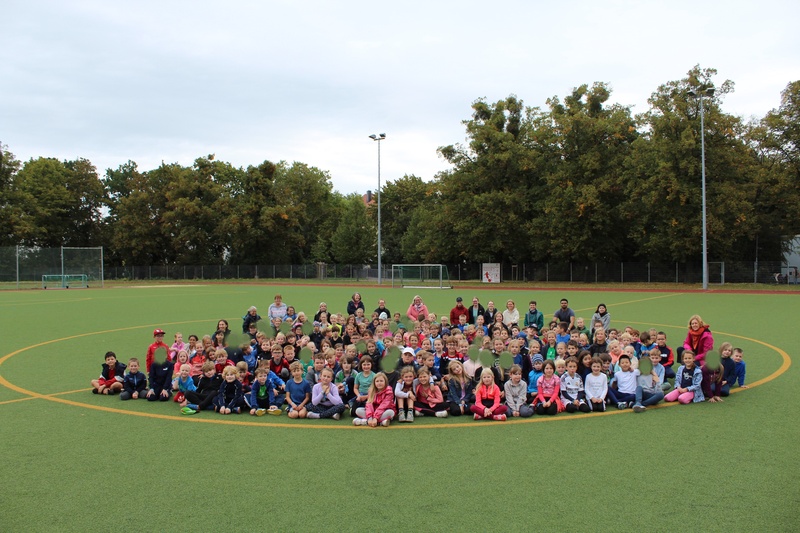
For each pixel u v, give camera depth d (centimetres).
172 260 7531
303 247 8350
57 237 7231
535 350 969
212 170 7325
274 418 833
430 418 831
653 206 4356
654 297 3278
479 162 5272
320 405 838
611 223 4816
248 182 7069
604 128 4688
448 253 5997
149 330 1889
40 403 925
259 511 510
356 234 7519
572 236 4759
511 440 716
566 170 4791
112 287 5112
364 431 765
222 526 480
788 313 2255
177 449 689
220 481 583
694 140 4069
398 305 2834
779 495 534
